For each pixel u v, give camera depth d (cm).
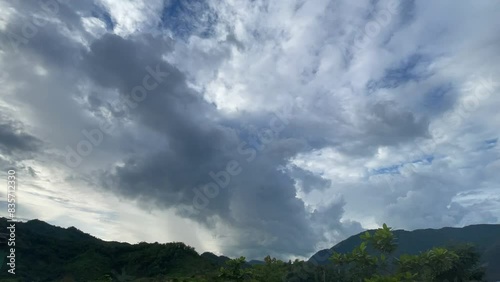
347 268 6400
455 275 5684
